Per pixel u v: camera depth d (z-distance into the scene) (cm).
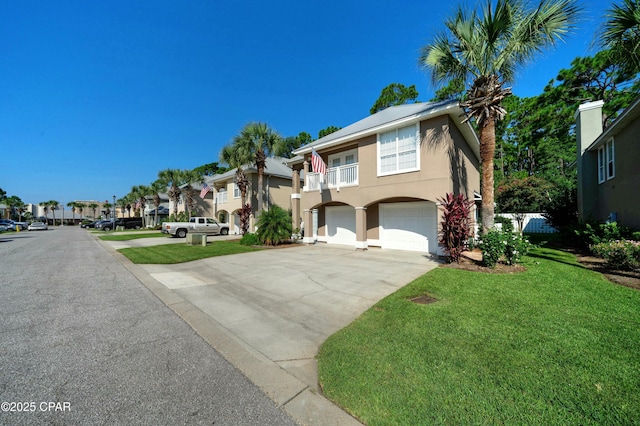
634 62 694
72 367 329
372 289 657
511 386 268
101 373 316
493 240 802
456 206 909
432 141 1116
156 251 1408
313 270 892
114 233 3161
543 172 2864
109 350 374
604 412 229
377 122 1379
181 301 599
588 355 320
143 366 332
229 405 259
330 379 294
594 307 473
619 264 737
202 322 479
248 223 2095
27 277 833
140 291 680
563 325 404
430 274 750
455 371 296
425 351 341
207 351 372
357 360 328
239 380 302
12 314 515
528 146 2961
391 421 231
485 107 903
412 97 2769
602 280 645
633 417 223
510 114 2923
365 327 423
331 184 1520
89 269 960
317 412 248
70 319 492
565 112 2409
